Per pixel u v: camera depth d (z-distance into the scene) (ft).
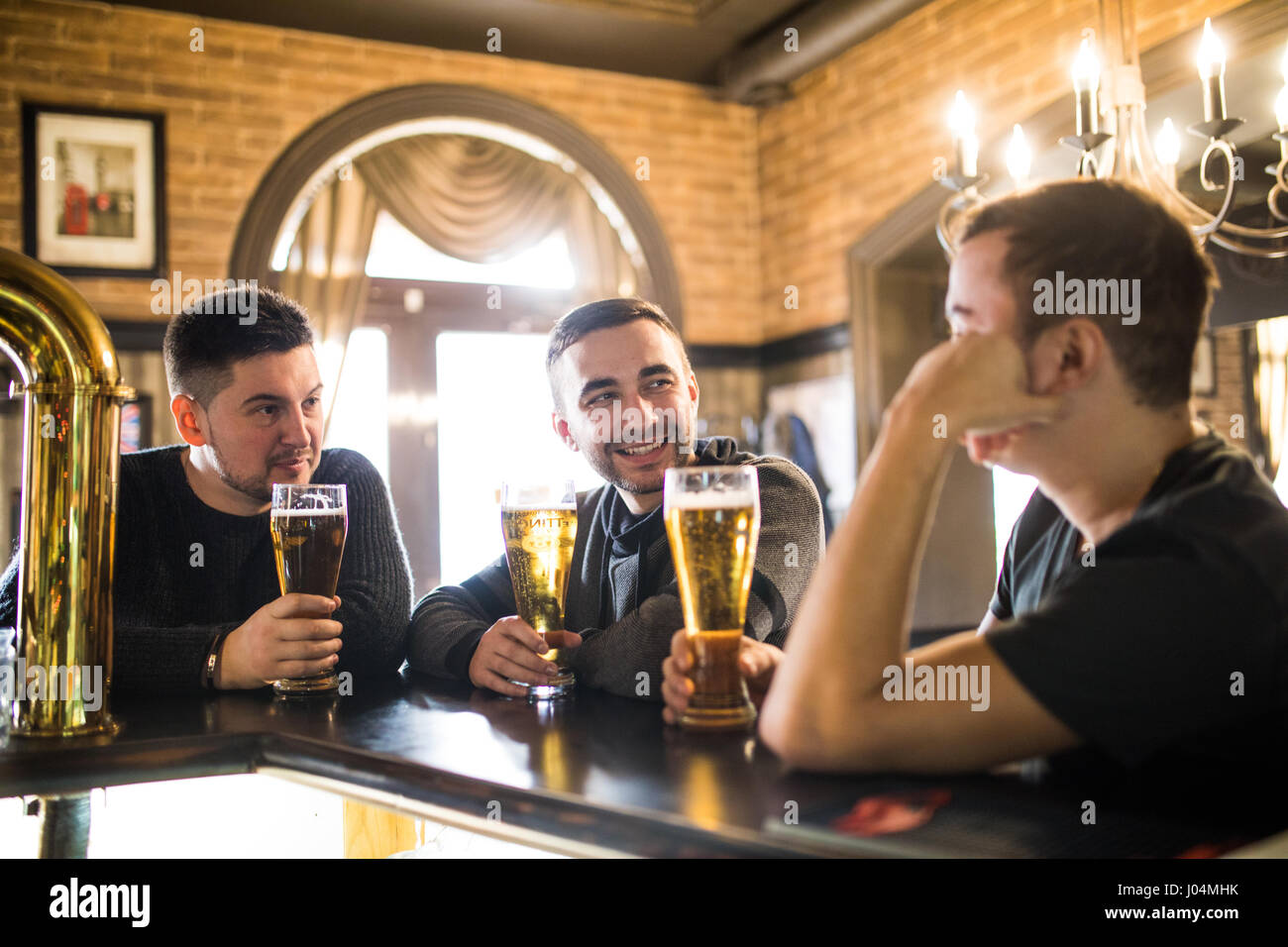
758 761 2.40
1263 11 11.70
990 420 2.38
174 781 2.88
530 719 3.09
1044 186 2.57
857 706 2.18
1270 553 2.25
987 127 15.21
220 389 4.55
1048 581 3.22
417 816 2.41
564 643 3.72
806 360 18.78
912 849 1.69
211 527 4.99
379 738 2.79
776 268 19.56
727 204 19.84
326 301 17.16
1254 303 11.88
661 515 4.22
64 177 15.01
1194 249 2.54
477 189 18.16
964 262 2.59
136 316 15.25
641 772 2.31
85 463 3.00
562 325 4.32
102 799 2.77
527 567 3.66
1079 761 2.32
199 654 3.83
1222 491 2.34
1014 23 14.87
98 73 15.38
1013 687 2.16
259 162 16.30
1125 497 2.61
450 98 17.52
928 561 17.12
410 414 18.03
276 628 3.67
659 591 4.20
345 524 3.91
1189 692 2.16
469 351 18.51
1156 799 2.01
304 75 16.71
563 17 16.63
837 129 18.06
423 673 4.37
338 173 17.29
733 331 19.74
